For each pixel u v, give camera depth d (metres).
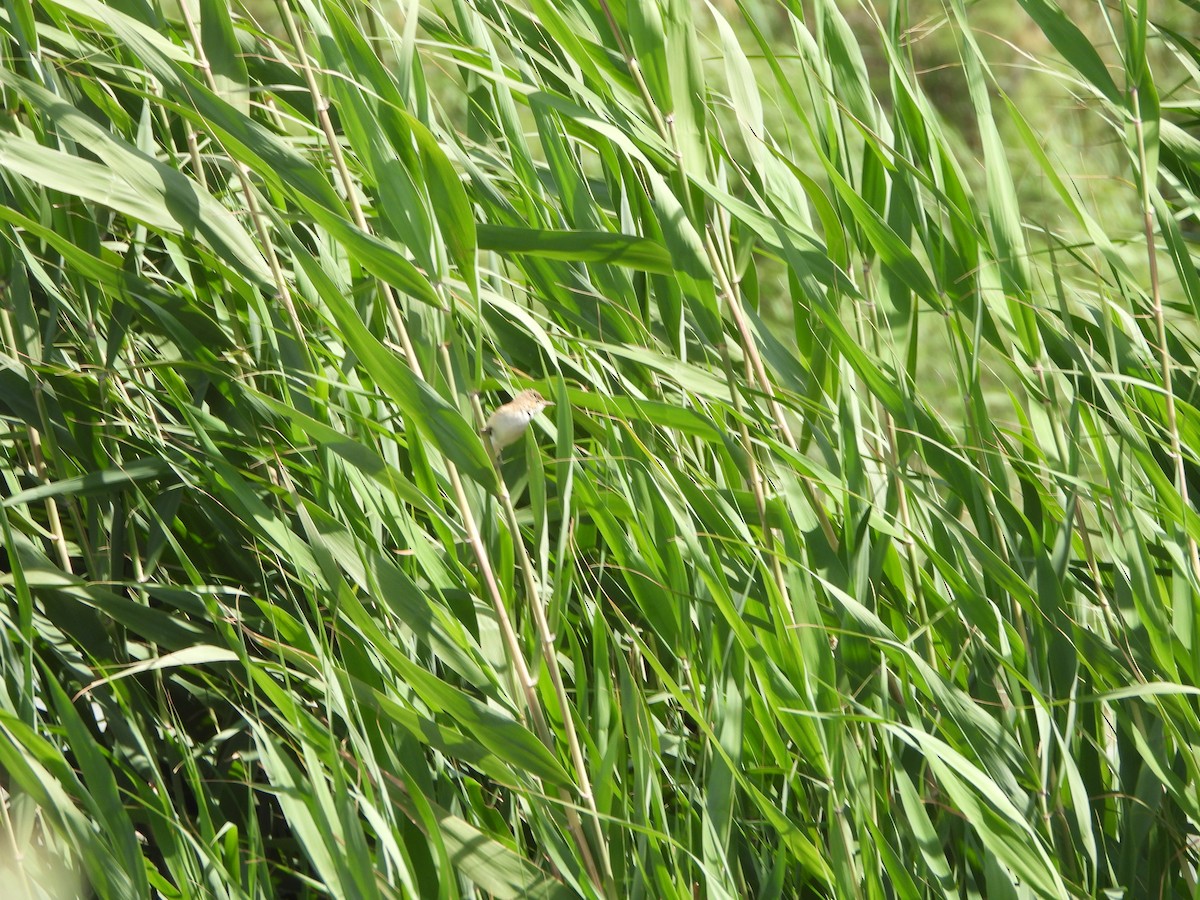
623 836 8.01
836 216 8.12
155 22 8.07
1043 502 8.17
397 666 7.96
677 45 8.05
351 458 7.99
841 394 8.11
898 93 8.14
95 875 7.89
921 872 8.09
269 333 8.11
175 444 8.16
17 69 8.16
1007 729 8.12
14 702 8.02
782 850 7.99
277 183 7.96
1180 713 8.07
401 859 7.88
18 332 8.17
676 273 8.05
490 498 8.02
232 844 7.96
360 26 8.12
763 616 8.11
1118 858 8.14
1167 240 8.12
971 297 8.15
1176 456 8.08
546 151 8.12
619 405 8.12
